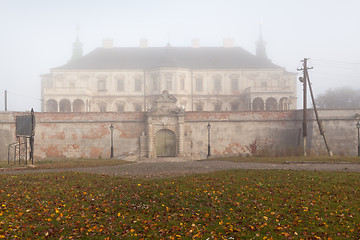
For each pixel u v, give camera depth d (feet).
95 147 138.51
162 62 237.25
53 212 38.93
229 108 240.73
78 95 223.51
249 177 55.93
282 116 140.26
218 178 55.52
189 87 240.32
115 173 68.08
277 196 44.09
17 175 61.05
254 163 86.28
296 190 46.52
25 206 40.60
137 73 241.35
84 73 242.78
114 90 242.17
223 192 46.09
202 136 140.05
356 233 32.07
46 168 78.64
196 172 67.62
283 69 243.40
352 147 132.87
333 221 35.06
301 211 38.14
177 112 138.82
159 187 49.44
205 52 256.32
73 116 138.72
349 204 40.24
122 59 249.75
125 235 32.73
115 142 139.13
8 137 129.49
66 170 73.56
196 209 39.91
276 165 79.00
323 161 83.51
